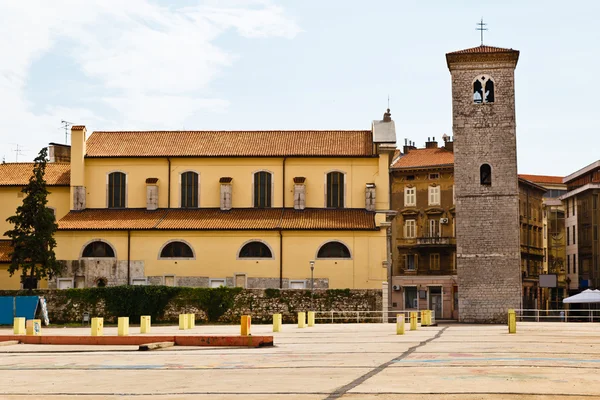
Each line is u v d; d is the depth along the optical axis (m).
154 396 20.84
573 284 110.94
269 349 37.91
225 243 79.25
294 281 78.31
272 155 84.62
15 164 90.94
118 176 85.38
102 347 42.06
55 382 24.95
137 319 73.50
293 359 31.44
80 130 85.12
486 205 83.12
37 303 71.50
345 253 78.44
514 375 23.77
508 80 84.31
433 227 106.06
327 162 84.50
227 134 89.00
